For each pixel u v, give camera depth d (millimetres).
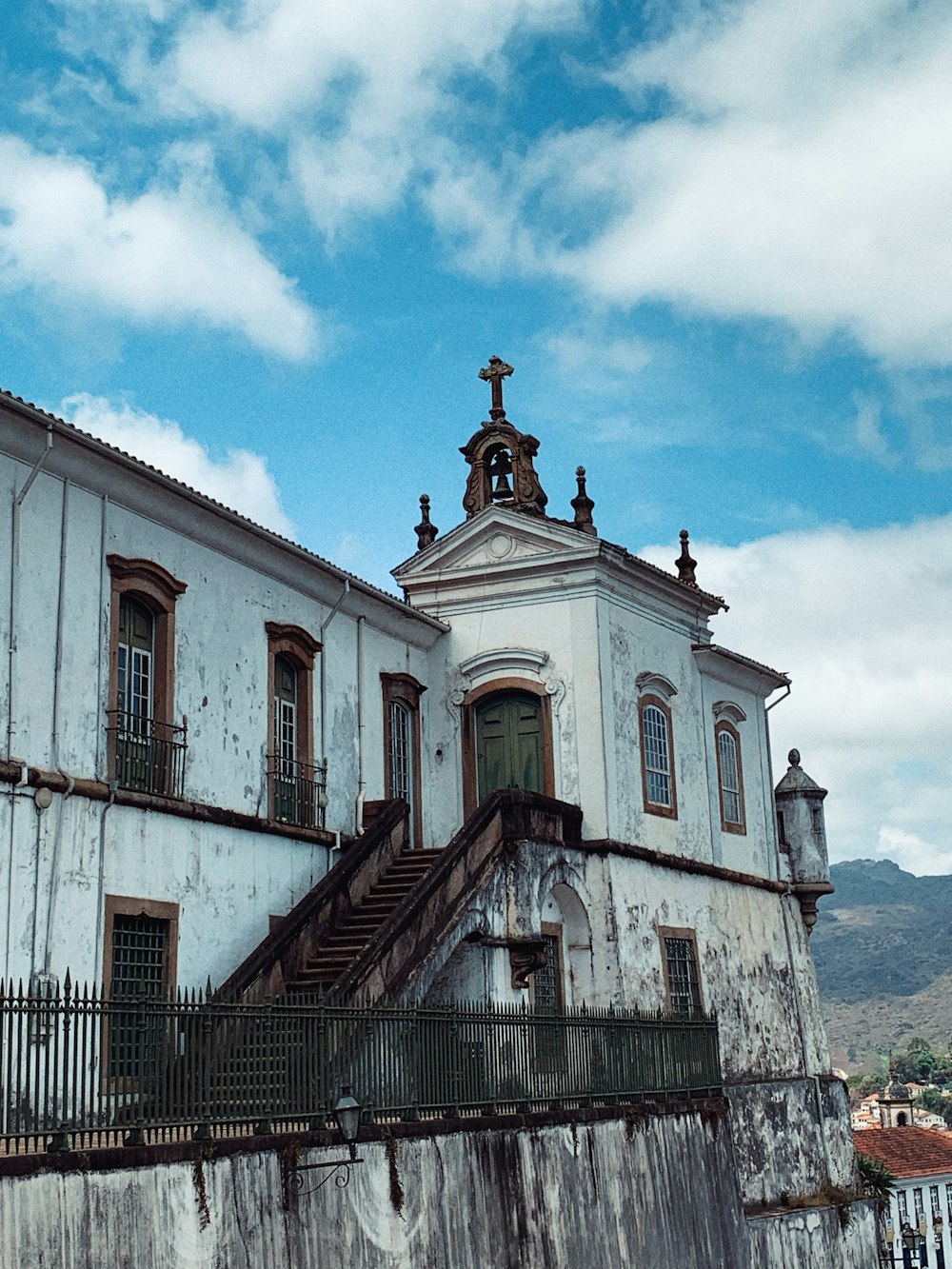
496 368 29703
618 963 25078
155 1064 13781
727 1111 25062
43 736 17500
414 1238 16156
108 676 18734
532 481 28797
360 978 18922
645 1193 21156
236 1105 14469
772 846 33031
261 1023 15039
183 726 20016
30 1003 12648
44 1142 13250
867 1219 30984
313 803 23125
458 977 22141
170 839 19531
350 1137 15383
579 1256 19094
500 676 27156
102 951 17953
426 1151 16672
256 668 22078
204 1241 13453
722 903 29859
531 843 23578
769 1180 28891
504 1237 17672
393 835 23766
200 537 20906
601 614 26781
